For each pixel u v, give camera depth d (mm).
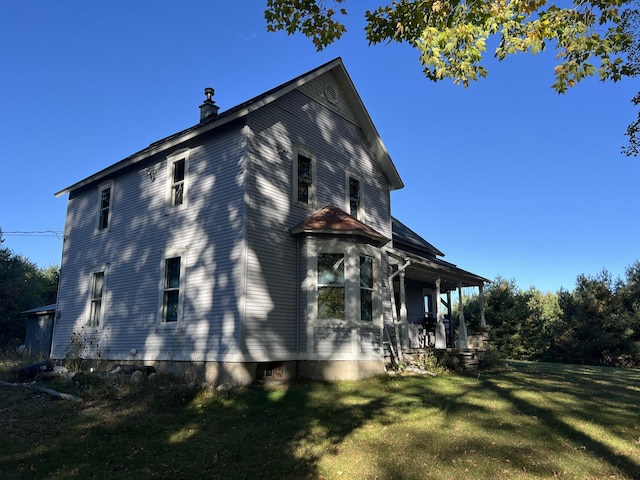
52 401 9289
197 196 12812
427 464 5918
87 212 16875
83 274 16281
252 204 11781
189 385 10234
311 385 11031
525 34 6652
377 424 7766
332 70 15500
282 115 13305
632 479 5562
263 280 11695
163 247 13367
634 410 9078
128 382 10766
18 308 31750
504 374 14273
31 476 5566
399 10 6930
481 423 7781
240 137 12117
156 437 7047
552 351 33250
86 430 7293
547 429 7492
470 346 19484
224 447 6602
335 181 14930
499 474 5617
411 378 12391
